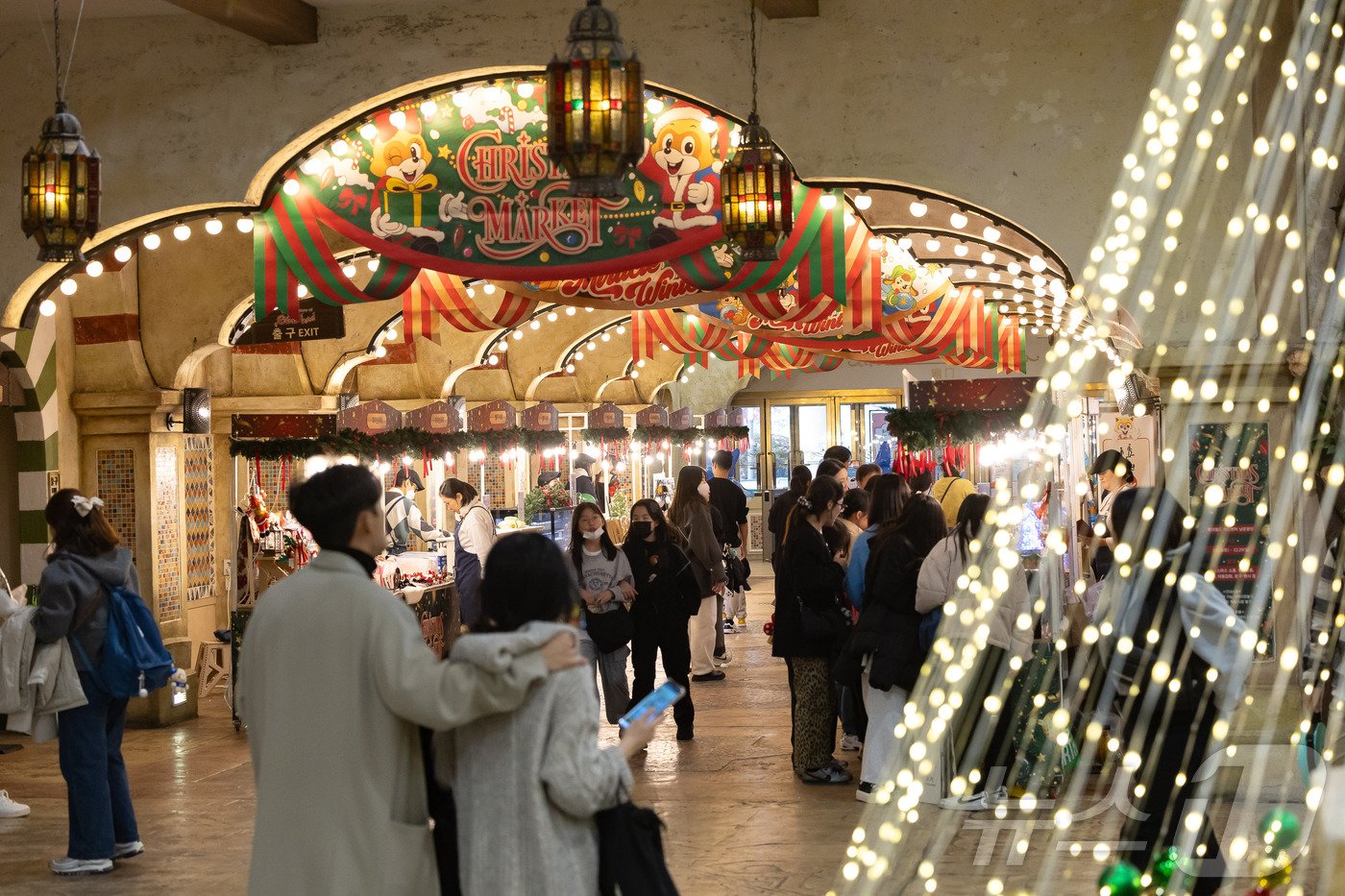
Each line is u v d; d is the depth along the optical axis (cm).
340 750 328
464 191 814
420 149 816
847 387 2497
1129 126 738
